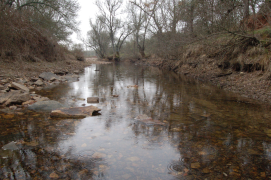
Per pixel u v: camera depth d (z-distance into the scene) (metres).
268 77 6.00
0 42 8.95
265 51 6.79
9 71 8.23
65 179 1.94
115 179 1.95
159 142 2.78
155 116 3.96
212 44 9.49
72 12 13.77
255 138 2.90
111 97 5.76
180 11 12.20
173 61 16.09
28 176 1.96
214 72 9.30
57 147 2.59
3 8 9.02
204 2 8.16
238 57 7.98
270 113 4.11
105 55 45.69
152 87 7.60
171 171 2.09
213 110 4.38
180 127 3.35
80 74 12.82
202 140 2.84
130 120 3.70
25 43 10.34
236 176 2.01
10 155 2.36
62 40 18.81
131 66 22.41
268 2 6.97
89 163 2.23
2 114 3.92
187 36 10.12
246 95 5.86
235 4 7.82
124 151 2.52
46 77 8.86
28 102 4.73
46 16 14.01
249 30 8.21
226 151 2.52
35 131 3.10
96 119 3.73
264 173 2.06
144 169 2.13
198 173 2.06
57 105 4.52
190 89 7.11
